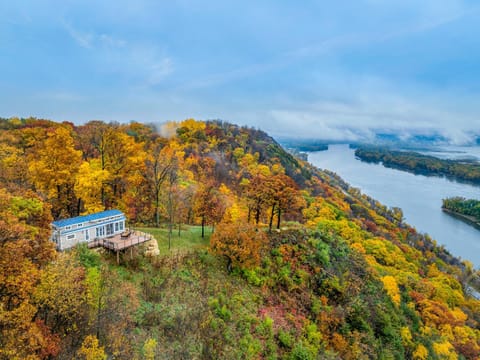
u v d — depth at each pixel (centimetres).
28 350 1639
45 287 1841
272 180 4478
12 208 2169
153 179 4819
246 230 3562
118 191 4406
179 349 2267
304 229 4719
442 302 6141
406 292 5809
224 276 3275
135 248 3112
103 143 4159
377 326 3812
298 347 2842
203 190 4419
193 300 2766
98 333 2008
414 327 4616
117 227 3341
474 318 6762
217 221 4219
